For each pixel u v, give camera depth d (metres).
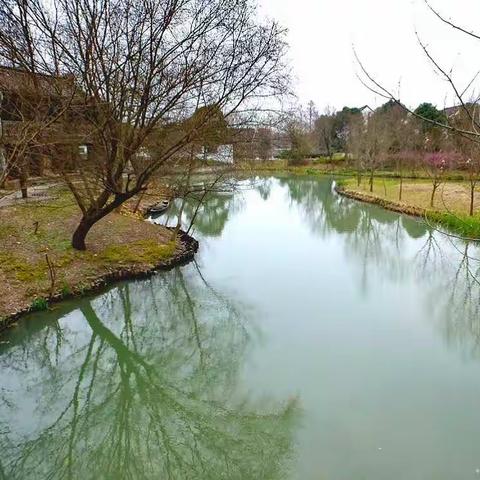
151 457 6.90
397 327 10.52
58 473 6.57
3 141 6.27
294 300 12.41
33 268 12.02
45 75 9.60
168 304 12.55
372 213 26.47
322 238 20.48
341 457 6.20
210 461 6.66
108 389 8.99
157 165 12.28
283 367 8.71
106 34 10.81
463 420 6.93
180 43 11.17
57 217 15.82
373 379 8.20
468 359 8.89
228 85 11.92
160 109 12.26
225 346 10.00
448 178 34.34
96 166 12.63
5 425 7.64
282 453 6.37
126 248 14.70
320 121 60.88
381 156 35.19
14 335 9.76
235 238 20.28
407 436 6.60
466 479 5.70
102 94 10.67
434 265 15.84
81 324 11.44
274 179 48.28
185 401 8.30
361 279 14.20
